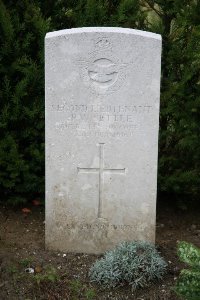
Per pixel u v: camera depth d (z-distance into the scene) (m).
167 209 2.46
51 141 1.89
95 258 1.97
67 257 1.97
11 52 2.19
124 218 1.96
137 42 1.80
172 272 1.88
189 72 2.21
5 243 2.06
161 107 2.27
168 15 2.33
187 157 2.38
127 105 1.85
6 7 2.22
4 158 2.23
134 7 2.29
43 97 2.25
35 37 2.22
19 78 2.26
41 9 2.28
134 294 1.78
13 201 2.36
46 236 1.99
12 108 2.22
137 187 1.93
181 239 2.15
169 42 2.27
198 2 2.22
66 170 1.92
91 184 1.93
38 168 2.31
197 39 2.19
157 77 1.83
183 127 2.28
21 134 2.27
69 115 1.86
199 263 1.56
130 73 1.83
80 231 1.98
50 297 1.77
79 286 1.81
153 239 1.98
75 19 2.28
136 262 1.82
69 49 1.81
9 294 1.78
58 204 1.95
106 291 1.79
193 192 2.44
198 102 2.23
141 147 1.89
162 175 2.39
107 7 2.32
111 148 1.89
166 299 1.75
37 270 1.88
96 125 1.87
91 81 1.83
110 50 1.81
